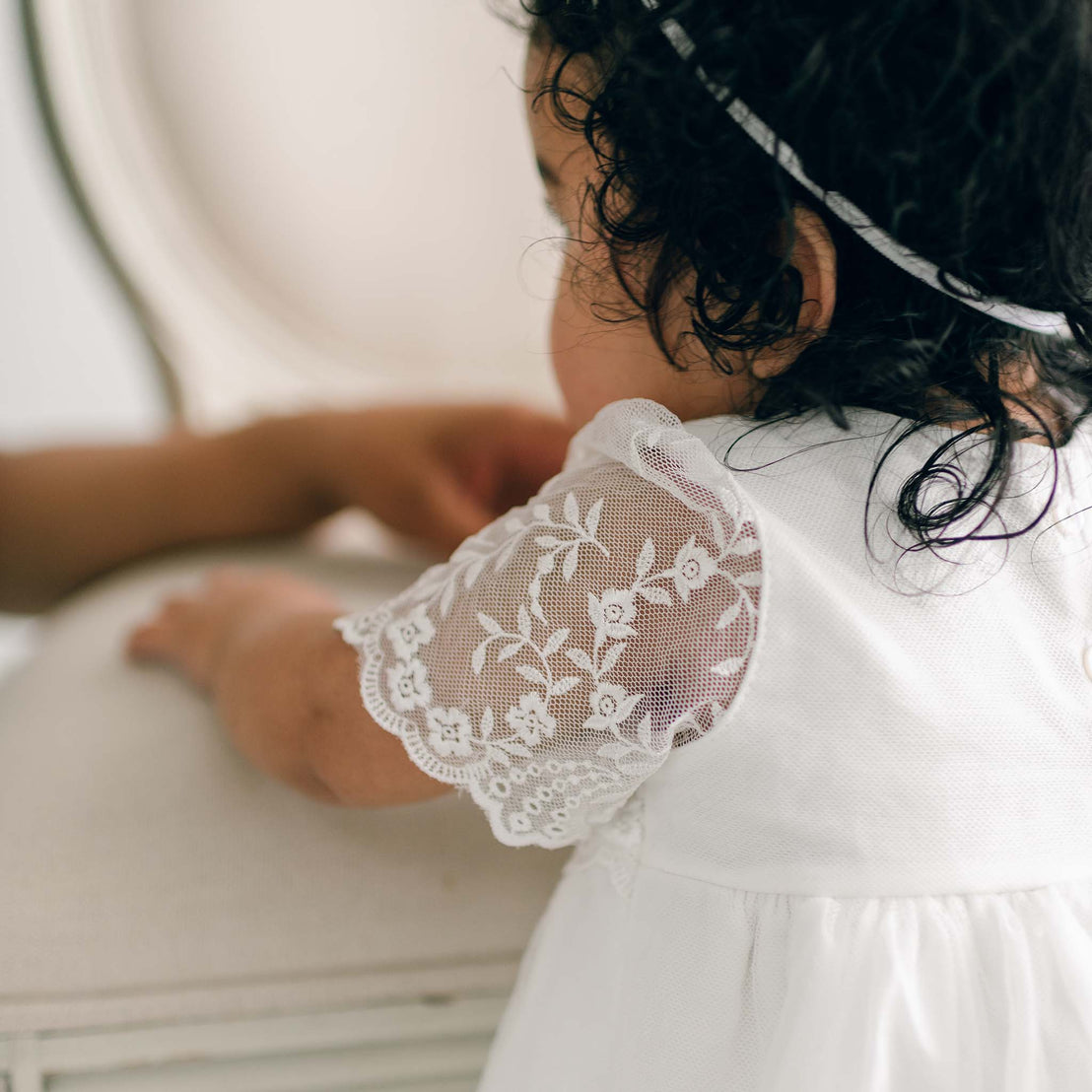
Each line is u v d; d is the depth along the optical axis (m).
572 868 0.65
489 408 1.13
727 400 0.56
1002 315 0.50
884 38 0.45
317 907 0.71
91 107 1.23
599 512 0.53
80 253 1.66
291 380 1.42
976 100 0.46
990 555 0.54
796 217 0.49
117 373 1.75
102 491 1.17
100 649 0.98
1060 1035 0.51
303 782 0.69
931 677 0.53
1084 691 0.55
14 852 0.72
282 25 1.20
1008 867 0.54
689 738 0.55
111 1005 0.67
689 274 0.52
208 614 0.94
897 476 0.52
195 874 0.71
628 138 0.50
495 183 1.29
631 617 0.52
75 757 0.80
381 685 0.57
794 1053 0.50
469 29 1.20
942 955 0.52
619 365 0.58
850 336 0.51
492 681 0.53
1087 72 0.46
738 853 0.55
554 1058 0.59
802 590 0.51
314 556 1.19
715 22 0.47
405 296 1.36
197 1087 0.70
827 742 0.52
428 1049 0.72
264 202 1.29
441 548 1.14
